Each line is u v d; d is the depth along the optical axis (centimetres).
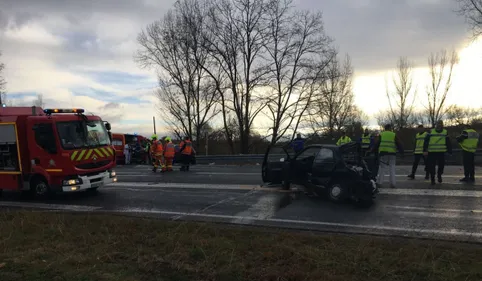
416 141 1131
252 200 886
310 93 2809
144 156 2595
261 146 3005
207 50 2817
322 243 498
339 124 3183
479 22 1973
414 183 1038
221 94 2917
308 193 948
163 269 417
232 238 539
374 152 1014
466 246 500
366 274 387
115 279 390
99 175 1025
